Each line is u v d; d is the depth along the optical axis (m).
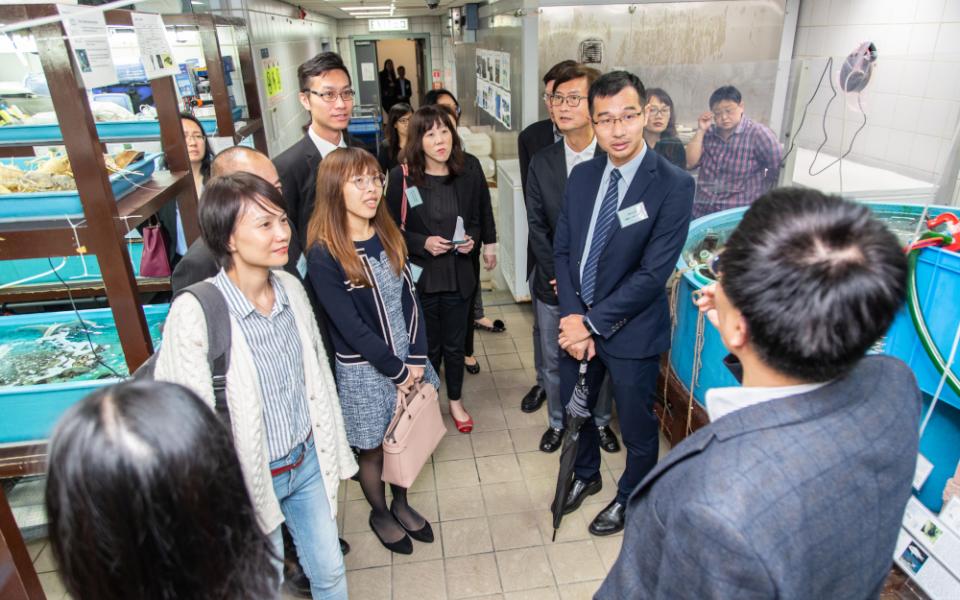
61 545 0.54
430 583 1.80
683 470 0.68
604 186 1.68
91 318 1.91
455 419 2.54
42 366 1.64
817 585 0.62
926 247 1.44
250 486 1.17
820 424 0.62
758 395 0.67
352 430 1.76
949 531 1.41
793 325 0.58
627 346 1.67
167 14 2.18
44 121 1.66
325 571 1.44
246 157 1.62
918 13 2.36
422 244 2.21
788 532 0.57
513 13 3.25
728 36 3.10
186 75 3.42
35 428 1.38
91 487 0.51
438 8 6.73
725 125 2.55
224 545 0.58
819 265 0.57
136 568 0.53
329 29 8.40
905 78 2.38
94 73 1.20
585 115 1.96
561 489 1.85
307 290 1.87
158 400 0.55
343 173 1.55
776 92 2.61
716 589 0.58
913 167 2.39
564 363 1.88
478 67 4.66
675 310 2.20
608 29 3.03
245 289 1.21
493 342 3.31
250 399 1.16
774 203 0.63
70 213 1.27
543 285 2.15
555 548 1.92
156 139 1.90
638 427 1.78
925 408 1.60
